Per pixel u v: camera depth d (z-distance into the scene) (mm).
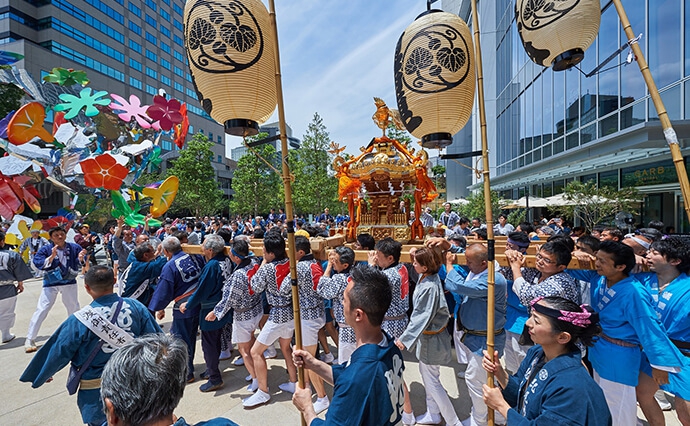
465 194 30344
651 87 1868
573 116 12875
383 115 4707
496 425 2871
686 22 7988
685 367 2391
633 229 10367
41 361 2168
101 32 30641
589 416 1318
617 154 11164
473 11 1897
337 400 1374
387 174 4551
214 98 1884
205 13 1816
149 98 36188
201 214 24891
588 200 10828
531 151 16766
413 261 2850
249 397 3424
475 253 2736
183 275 3875
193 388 3734
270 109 2033
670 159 10273
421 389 3635
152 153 5488
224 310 3377
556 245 2627
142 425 1173
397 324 3055
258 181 22750
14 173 4281
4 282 5051
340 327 3145
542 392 1484
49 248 5164
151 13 37031
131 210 5367
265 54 1898
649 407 2533
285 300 3354
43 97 4906
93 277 2268
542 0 2039
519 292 2771
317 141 18453
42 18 26219
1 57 4484
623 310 2344
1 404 3438
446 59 2074
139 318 2408
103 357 2244
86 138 4793
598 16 1968
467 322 2814
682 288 2516
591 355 2572
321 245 4234
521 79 18141
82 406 2199
